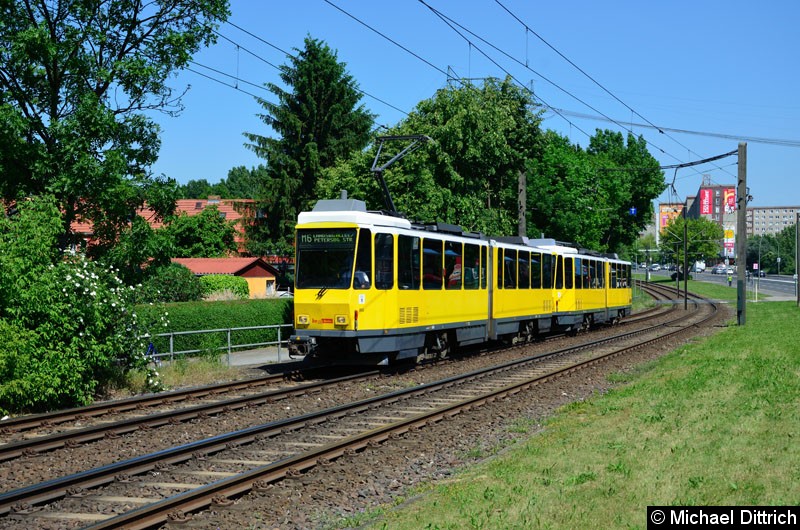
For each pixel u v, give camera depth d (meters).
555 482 8.61
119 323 16.33
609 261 40.12
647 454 9.65
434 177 34.94
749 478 8.30
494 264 25.38
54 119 17.89
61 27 18.05
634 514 7.26
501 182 49.09
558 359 23.55
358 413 13.99
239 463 10.08
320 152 52.84
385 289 18.94
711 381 16.11
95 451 10.99
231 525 7.58
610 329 38.31
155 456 9.87
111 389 16.73
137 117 18.62
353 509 8.27
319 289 18.64
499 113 39.19
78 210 17.97
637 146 86.62
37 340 13.99
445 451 11.09
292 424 12.46
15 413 13.87
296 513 8.02
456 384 17.77
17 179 17.20
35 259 14.33
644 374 19.88
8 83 17.67
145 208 19.16
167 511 7.70
